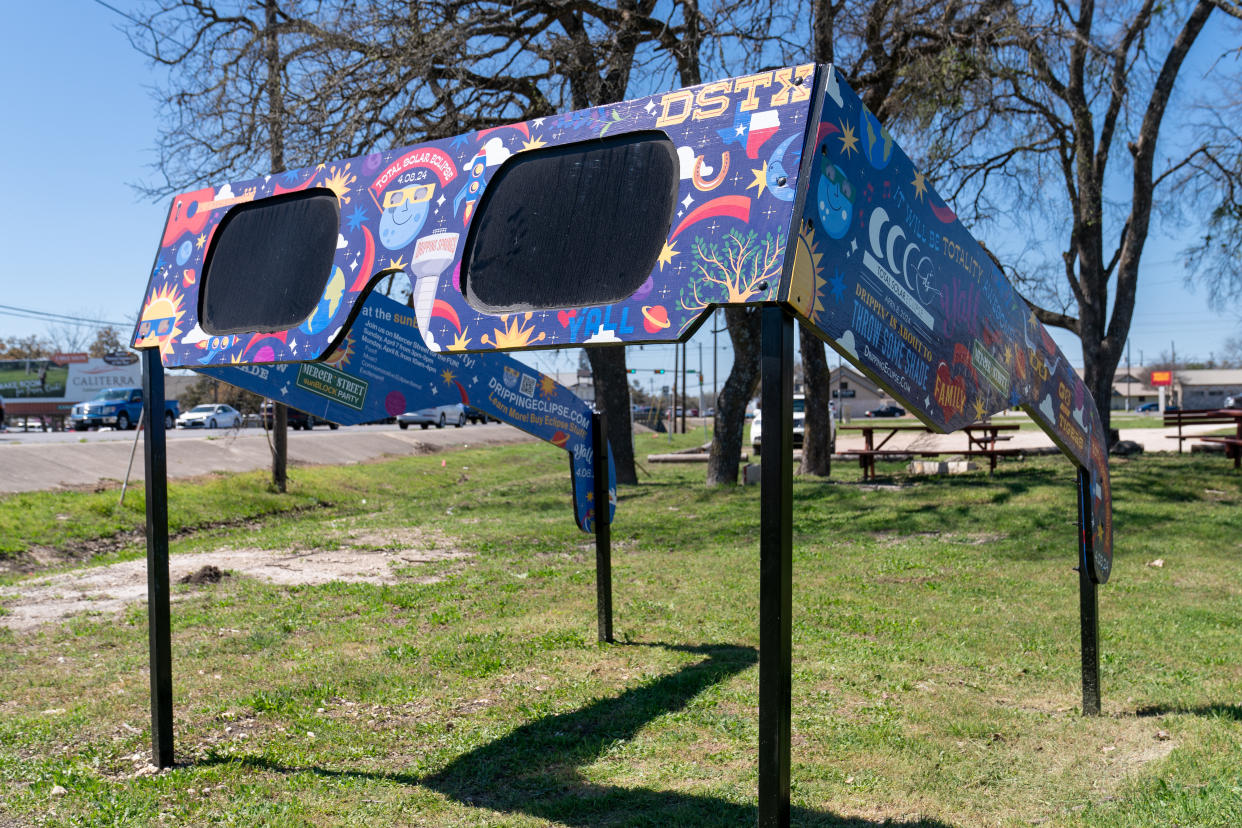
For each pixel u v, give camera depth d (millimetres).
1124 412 104875
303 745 4184
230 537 13141
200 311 3973
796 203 2373
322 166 3693
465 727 4398
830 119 2506
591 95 16719
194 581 8727
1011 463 18750
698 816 3289
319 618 7012
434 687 5094
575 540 11359
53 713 4773
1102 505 4762
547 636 6184
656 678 5195
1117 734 4223
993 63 15727
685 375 46812
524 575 8875
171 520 14070
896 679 5133
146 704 4859
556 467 29766
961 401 3158
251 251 3883
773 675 2451
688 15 16031
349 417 5262
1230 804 3197
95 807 3453
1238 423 16719
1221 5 16047
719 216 2514
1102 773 3746
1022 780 3678
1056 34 15758
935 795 3520
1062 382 4242
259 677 5301
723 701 4762
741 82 2625
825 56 15383
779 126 2498
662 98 2789
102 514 13523
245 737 4316
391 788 3656
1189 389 115438
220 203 4039
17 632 6730
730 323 17500
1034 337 3957
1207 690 4855
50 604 7871
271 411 18562
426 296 3180
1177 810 3201
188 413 43875
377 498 19812
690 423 73562
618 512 14312
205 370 4473
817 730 4270
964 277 3264
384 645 6062
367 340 5324
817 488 15234
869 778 3686
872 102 17281
